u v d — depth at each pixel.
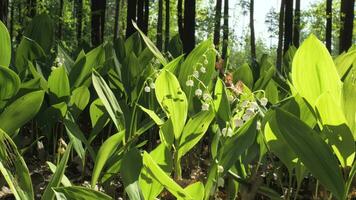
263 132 0.46
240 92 0.47
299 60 0.40
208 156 0.80
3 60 0.58
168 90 0.47
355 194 0.55
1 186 0.54
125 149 0.48
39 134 0.78
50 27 0.85
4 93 0.50
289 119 0.39
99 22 3.00
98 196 0.31
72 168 0.69
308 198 0.62
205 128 0.48
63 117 0.61
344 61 0.57
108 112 0.50
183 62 0.62
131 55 0.70
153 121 0.52
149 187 0.37
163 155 0.40
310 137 0.38
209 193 0.41
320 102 0.38
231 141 0.41
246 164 0.48
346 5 3.34
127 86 0.69
